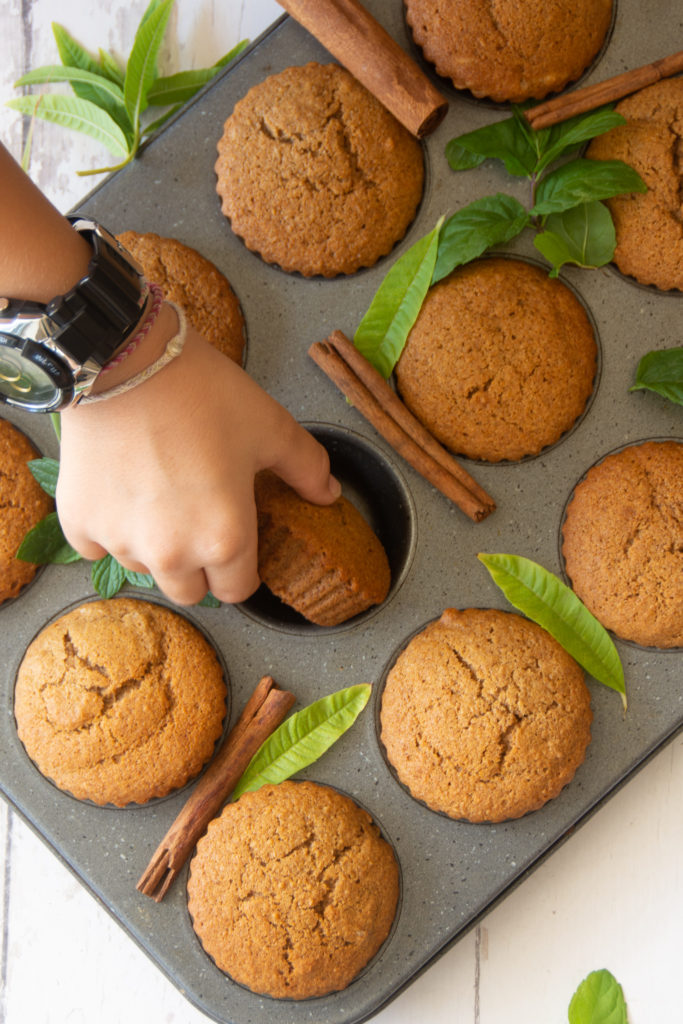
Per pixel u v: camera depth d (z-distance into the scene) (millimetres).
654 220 610
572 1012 606
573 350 612
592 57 617
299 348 627
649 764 632
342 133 613
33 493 624
